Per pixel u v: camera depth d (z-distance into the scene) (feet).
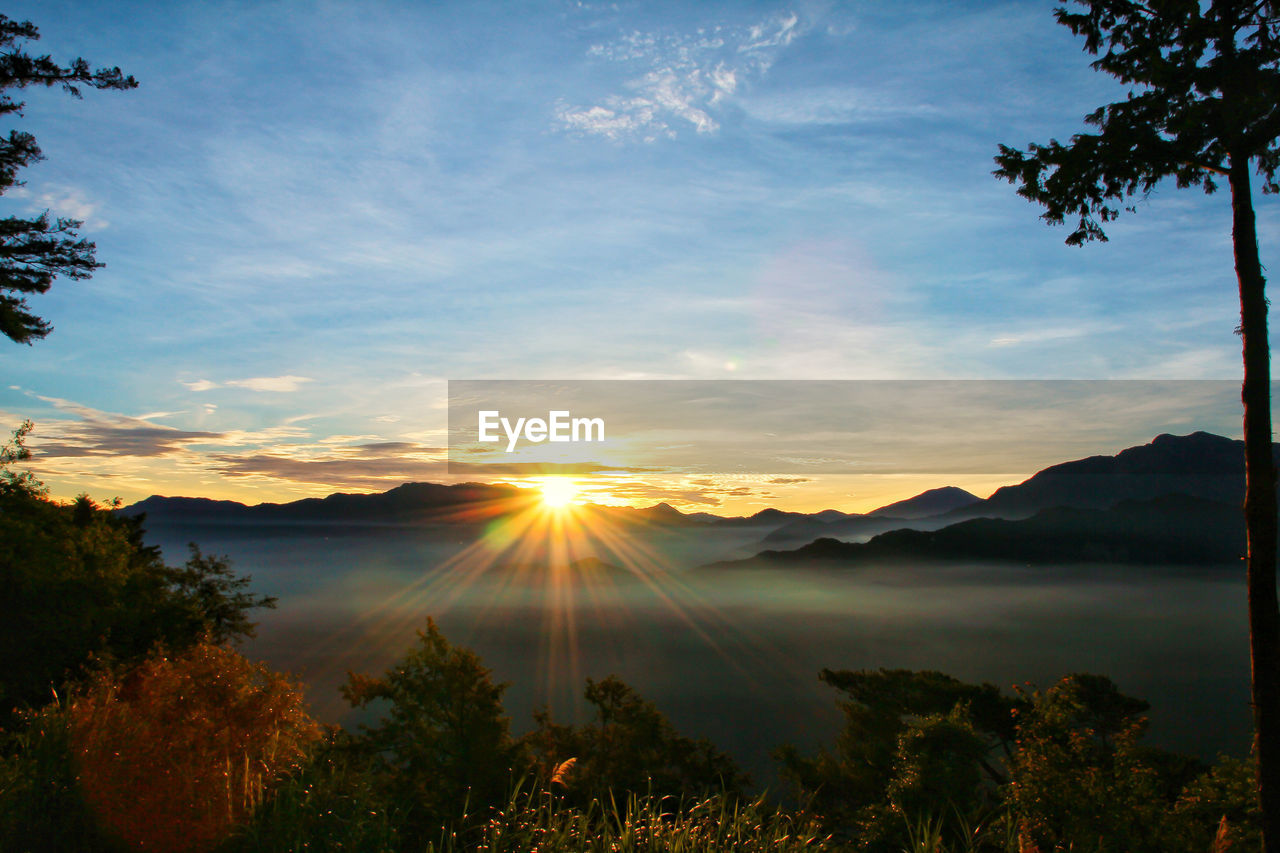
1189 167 29.43
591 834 12.65
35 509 48.44
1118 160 28.22
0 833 12.10
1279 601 24.49
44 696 30.25
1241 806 38.50
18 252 47.21
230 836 12.64
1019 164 30.04
